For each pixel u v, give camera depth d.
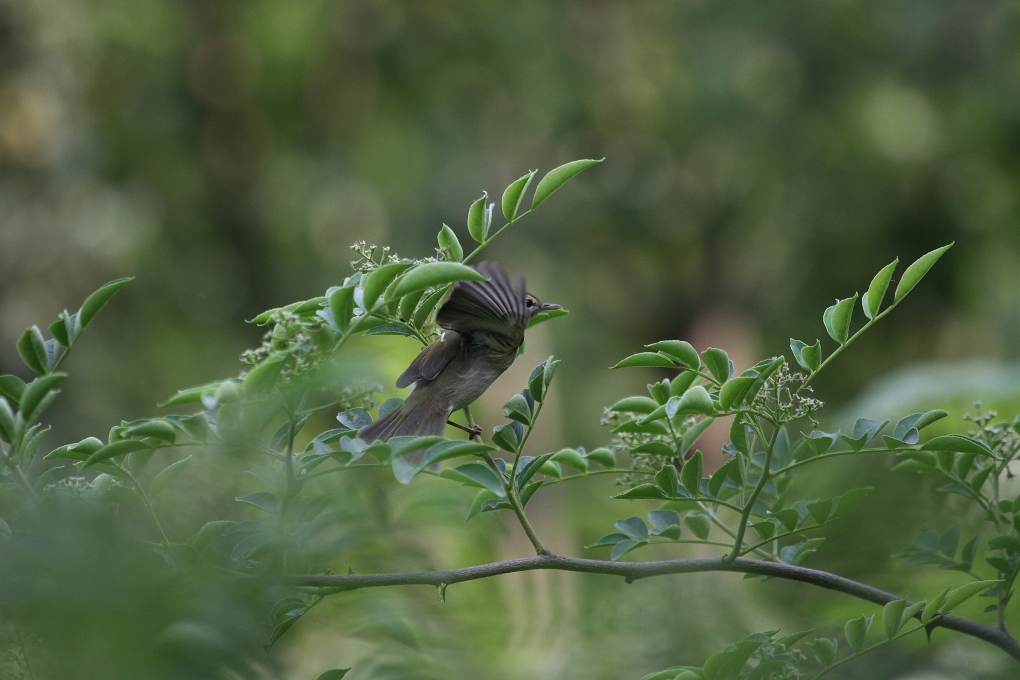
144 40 22.09
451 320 4.51
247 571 3.53
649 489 4.14
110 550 2.36
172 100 22.30
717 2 22.52
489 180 23.75
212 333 19.48
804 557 4.36
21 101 20.00
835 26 20.94
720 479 4.14
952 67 19.56
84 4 21.06
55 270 19.11
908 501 4.45
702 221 23.00
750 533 6.79
